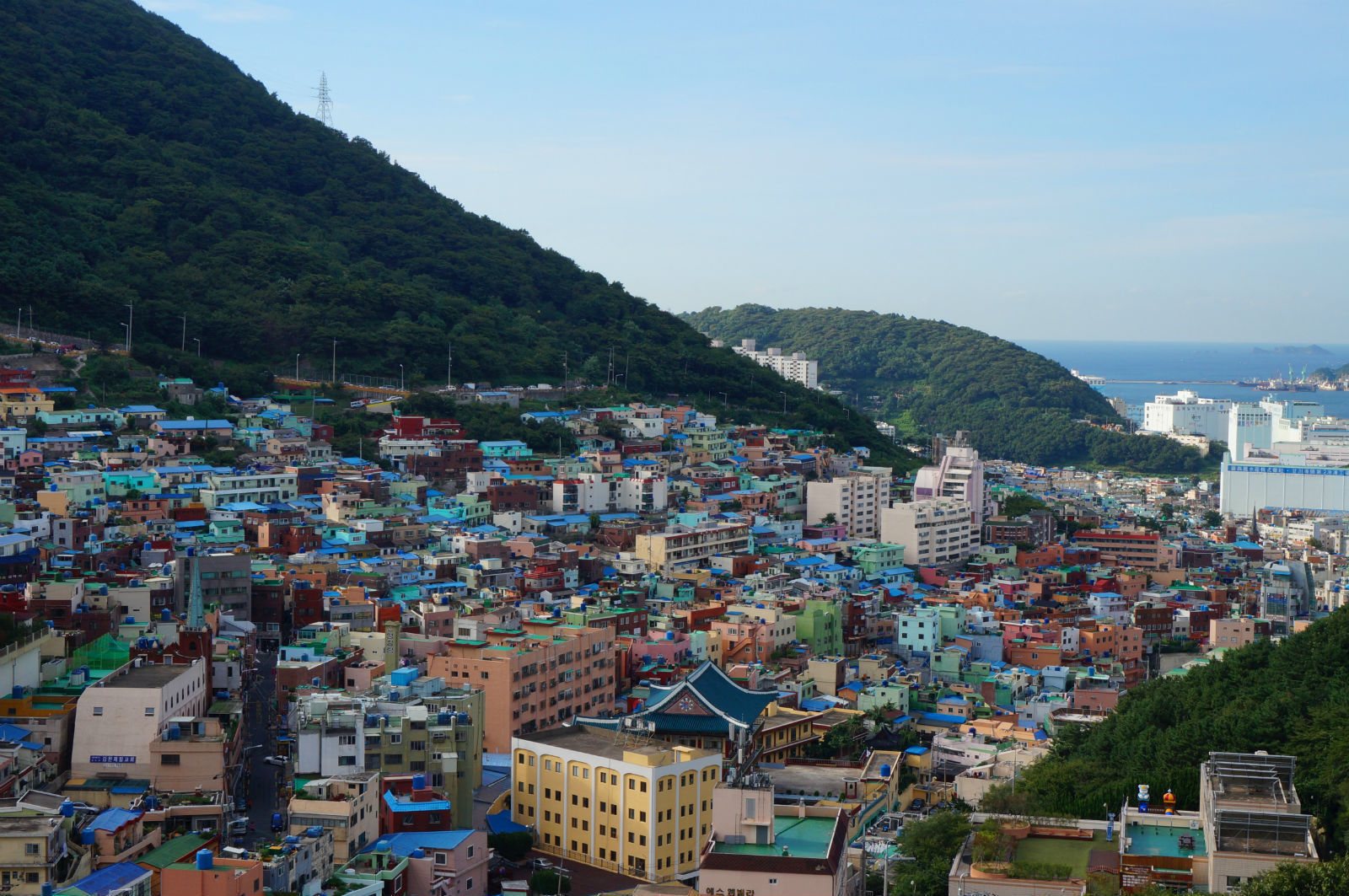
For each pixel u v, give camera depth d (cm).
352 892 19012
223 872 17638
